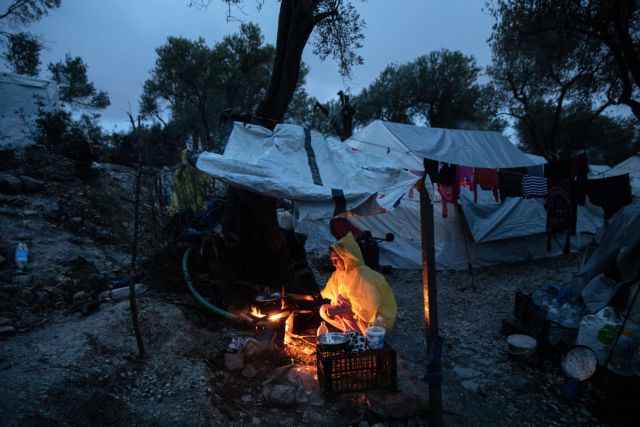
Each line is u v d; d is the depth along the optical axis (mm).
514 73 14133
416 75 19438
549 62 9562
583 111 16578
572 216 4984
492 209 8719
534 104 15773
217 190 6402
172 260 5062
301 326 4641
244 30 16297
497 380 3965
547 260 9445
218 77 16641
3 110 9539
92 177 9773
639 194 9633
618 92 9953
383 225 8711
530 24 8141
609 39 7375
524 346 4266
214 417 2949
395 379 3424
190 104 17266
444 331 5234
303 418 3125
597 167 13344
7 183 7484
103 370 3186
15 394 2762
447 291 6988
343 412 3232
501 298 6590
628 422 3160
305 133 3729
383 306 3926
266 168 3268
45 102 10477
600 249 5109
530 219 9195
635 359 3521
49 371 3064
